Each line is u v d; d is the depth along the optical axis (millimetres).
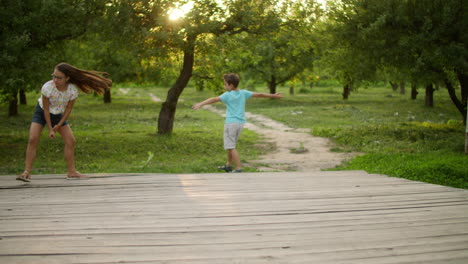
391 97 45875
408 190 4785
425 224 3289
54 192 4574
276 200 4184
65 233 2977
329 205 3963
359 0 14961
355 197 4367
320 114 26609
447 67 13789
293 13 14289
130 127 20188
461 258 2453
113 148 12812
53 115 5160
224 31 14023
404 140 14586
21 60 11516
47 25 12484
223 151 12969
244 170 9164
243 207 3859
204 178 5578
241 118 7059
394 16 14039
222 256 2471
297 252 2559
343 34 14969
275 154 12586
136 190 4703
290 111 28828
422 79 14422
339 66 16641
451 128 16531
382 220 3414
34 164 10172
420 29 13766
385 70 18172
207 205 3941
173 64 16266
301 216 3531
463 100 16641
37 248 2615
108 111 29703
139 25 13242
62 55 14805
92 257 2441
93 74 5145
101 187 4875
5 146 12883
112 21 12367
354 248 2648
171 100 15555
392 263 2361
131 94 53906
